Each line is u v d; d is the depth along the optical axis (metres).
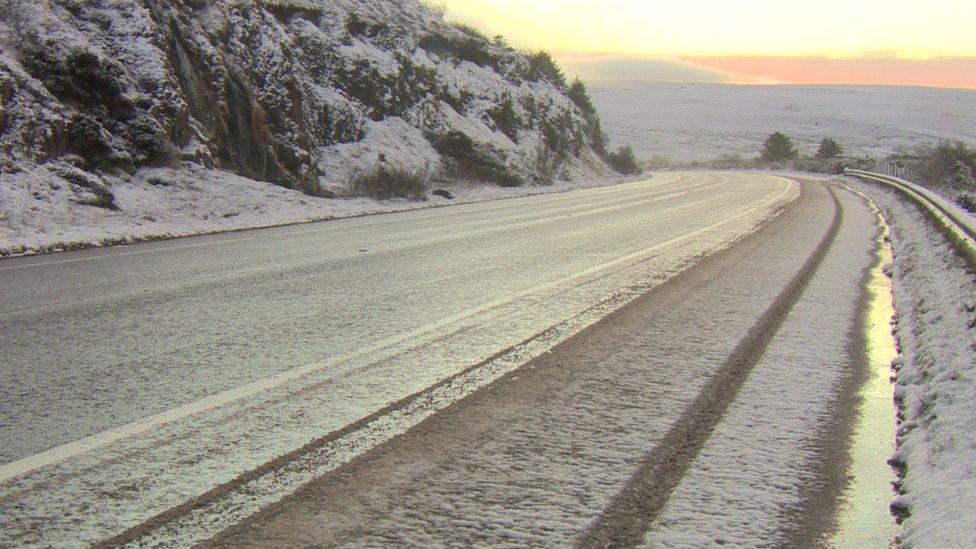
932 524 3.77
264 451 4.72
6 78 17.53
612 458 4.73
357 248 14.35
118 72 20.48
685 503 4.14
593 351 7.27
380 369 6.53
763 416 5.59
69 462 4.52
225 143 23.58
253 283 10.55
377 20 39.78
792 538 3.79
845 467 4.70
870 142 133.88
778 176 61.53
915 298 9.99
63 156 18.03
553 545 3.66
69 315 8.47
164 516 3.87
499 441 4.97
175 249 14.09
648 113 182.12
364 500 4.09
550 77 66.00
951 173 47.00
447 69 45.53
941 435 4.94
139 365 6.55
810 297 10.20
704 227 19.08
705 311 9.16
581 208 25.39
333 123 31.67
